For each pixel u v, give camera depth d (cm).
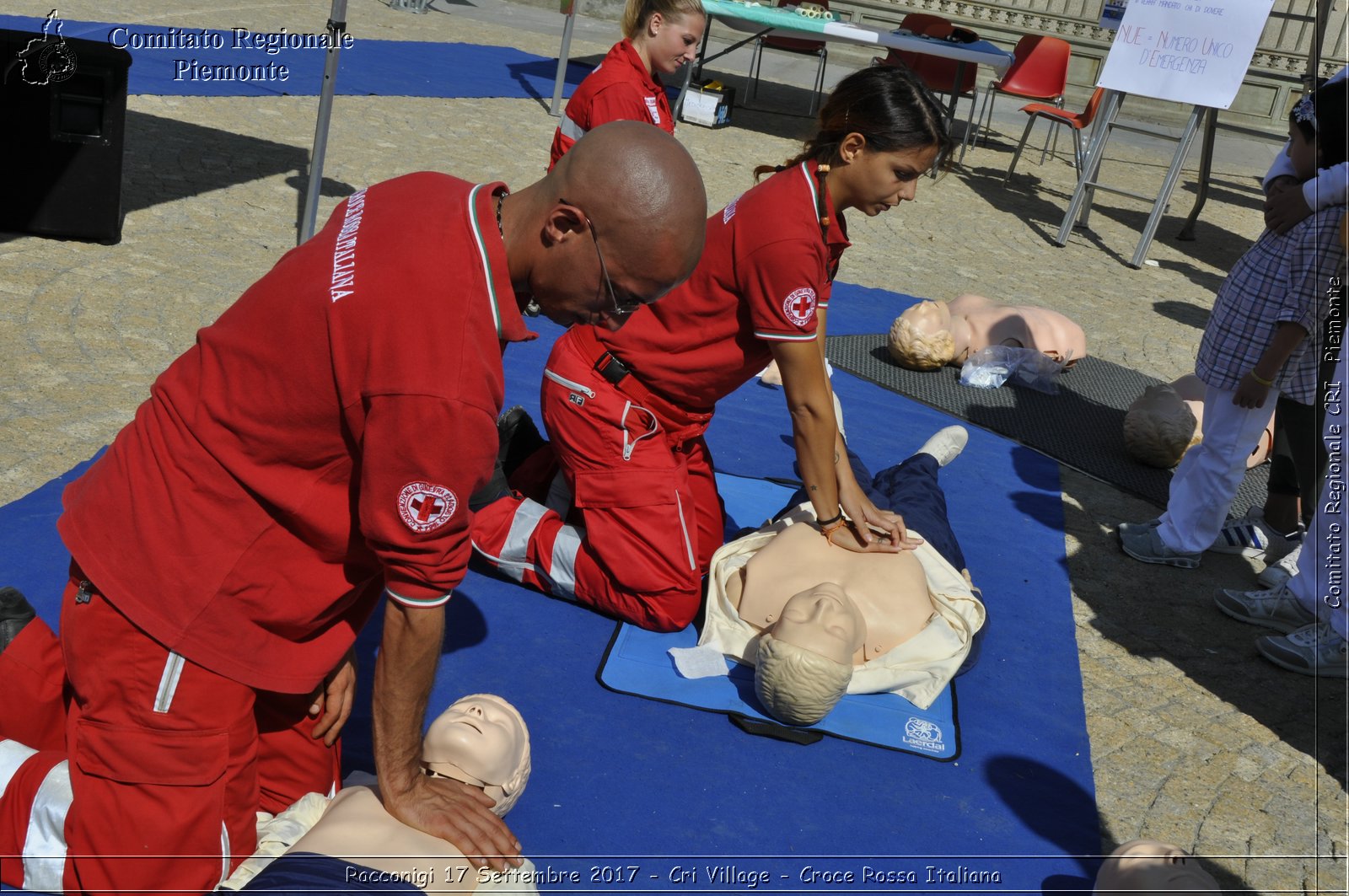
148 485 212
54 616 316
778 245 313
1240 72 908
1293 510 479
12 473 393
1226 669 397
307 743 258
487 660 338
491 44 1523
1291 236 402
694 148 1132
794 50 1388
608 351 343
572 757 302
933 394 620
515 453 405
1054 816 306
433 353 189
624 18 536
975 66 1302
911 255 918
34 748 249
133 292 573
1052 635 400
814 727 324
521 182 913
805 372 326
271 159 844
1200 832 311
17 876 225
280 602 219
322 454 205
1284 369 413
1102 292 890
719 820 288
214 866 226
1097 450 572
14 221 615
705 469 381
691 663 344
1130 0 934
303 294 196
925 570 368
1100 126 991
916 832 293
